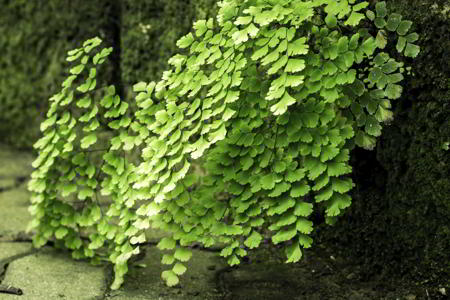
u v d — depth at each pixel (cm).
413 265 232
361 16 199
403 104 227
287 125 206
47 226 261
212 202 219
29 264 258
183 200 220
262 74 258
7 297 228
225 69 204
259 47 212
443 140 214
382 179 244
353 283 242
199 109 208
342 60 202
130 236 233
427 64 215
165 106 224
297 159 229
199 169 309
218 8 285
